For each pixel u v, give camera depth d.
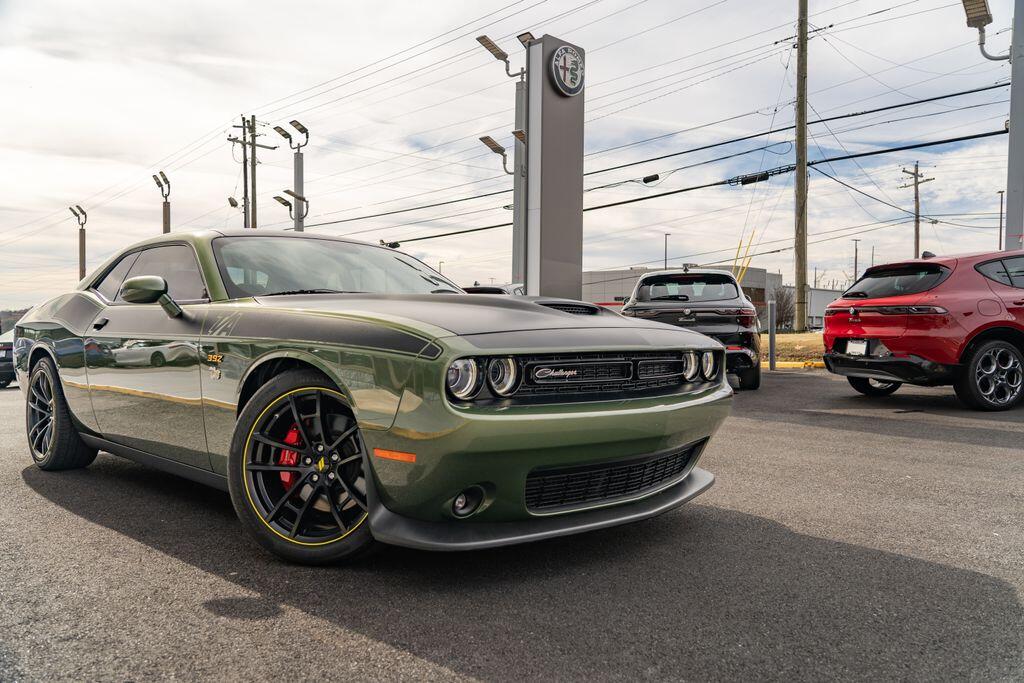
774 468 4.14
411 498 2.21
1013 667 1.79
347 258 3.50
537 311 2.65
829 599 2.22
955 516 3.16
